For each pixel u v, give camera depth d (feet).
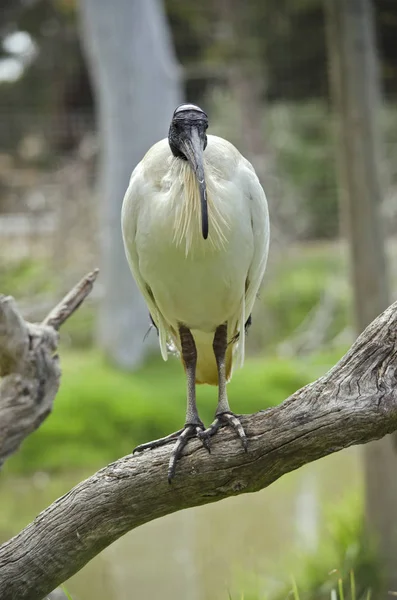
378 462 31.99
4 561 15.74
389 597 29.32
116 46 55.06
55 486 43.09
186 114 17.10
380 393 14.67
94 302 66.44
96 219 68.33
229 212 17.04
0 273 67.36
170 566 34.01
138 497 15.55
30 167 84.79
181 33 79.56
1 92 89.71
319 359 59.26
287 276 70.38
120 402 49.06
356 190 32.63
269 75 78.84
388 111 78.64
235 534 36.88
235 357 20.30
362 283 32.81
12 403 20.30
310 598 28.19
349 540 31.07
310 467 47.50
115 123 56.13
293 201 77.77
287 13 71.20
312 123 86.84
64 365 57.21
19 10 81.82
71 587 32.63
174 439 16.56
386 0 59.98
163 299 18.66
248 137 73.61
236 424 15.43
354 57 32.24
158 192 17.35
